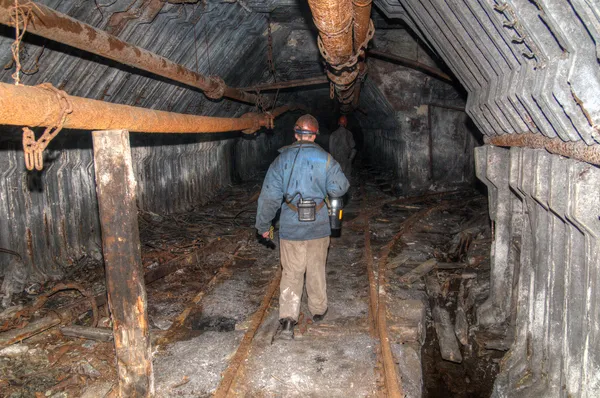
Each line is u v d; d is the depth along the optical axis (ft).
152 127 10.29
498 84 11.26
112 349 12.40
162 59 16.16
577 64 6.64
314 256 13.37
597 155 6.83
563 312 9.01
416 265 20.33
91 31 11.91
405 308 15.29
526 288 12.01
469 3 9.79
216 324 14.40
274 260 20.43
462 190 35.86
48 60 14.82
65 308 13.78
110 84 18.51
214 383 10.93
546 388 10.14
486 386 12.97
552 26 6.80
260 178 47.80
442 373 13.74
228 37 24.21
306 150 12.68
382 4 17.98
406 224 26.76
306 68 36.06
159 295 16.72
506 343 14.23
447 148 37.50
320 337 13.20
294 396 10.51
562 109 7.64
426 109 36.83
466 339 14.99
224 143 40.11
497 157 14.79
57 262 18.83
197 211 31.07
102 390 10.57
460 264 20.53
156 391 10.64
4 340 12.43
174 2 17.16
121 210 9.14
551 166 9.00
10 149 16.37
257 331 13.42
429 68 30.14
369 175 51.88
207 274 18.81
